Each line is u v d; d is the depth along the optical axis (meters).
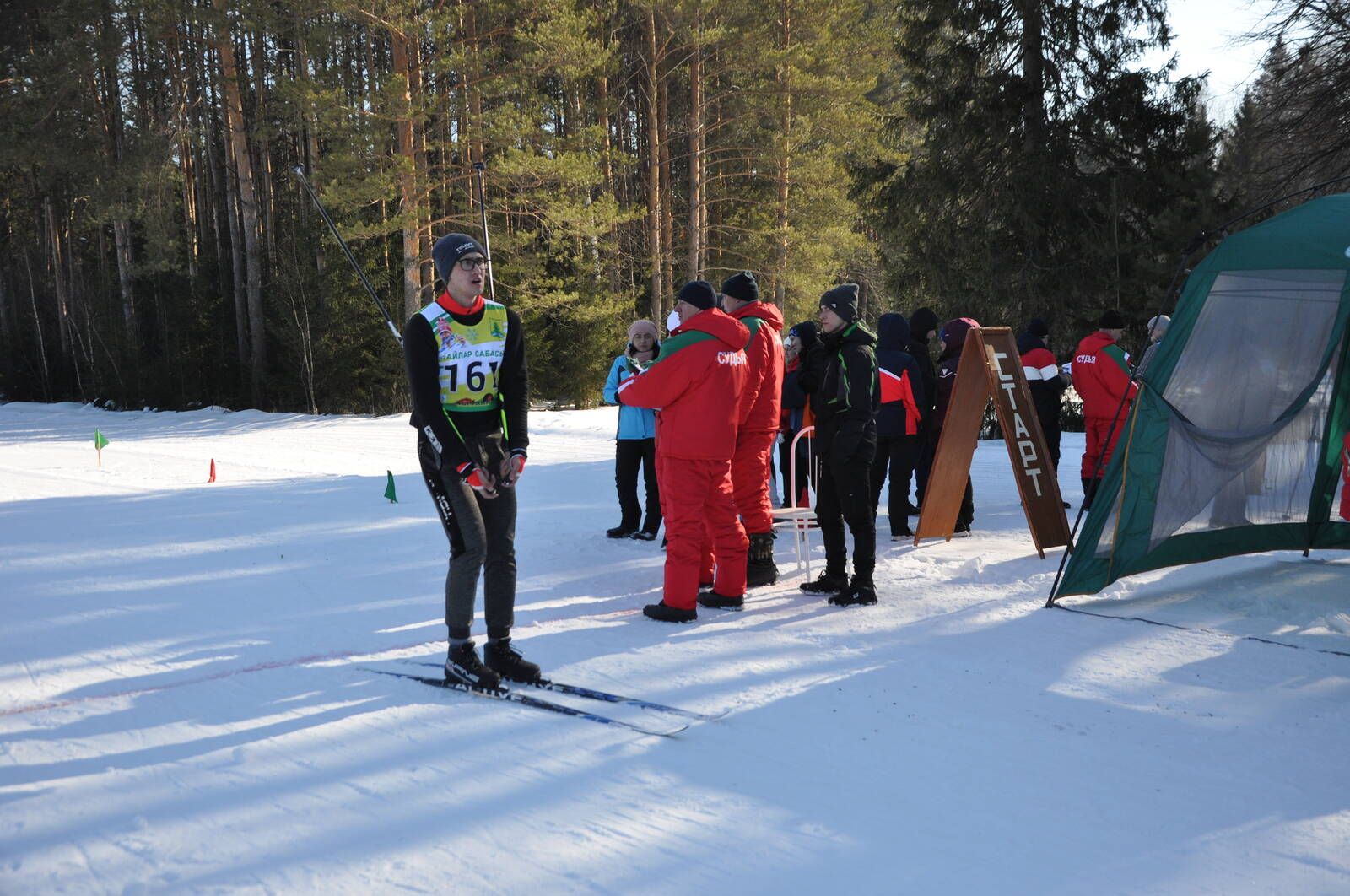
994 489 10.31
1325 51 16.27
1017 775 2.99
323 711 3.57
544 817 2.70
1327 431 6.15
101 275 39.66
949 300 21.00
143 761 3.11
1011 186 19.59
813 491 7.21
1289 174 17.14
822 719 3.46
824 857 2.47
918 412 7.29
